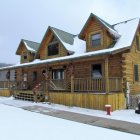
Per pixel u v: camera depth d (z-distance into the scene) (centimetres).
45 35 2381
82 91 1784
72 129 980
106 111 1455
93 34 2011
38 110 1498
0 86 2750
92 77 1839
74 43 2314
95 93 1595
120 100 1620
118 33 2008
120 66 1786
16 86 2439
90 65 1947
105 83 1593
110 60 1861
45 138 832
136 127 1023
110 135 888
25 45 2789
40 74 2480
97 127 1025
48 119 1203
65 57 1959
